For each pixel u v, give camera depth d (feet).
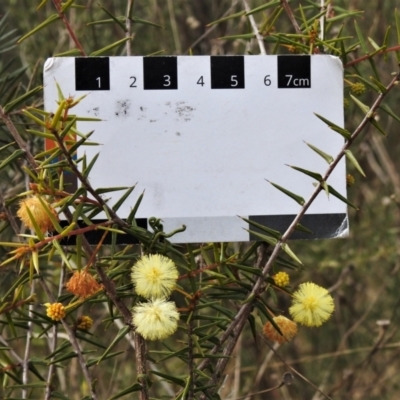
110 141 2.06
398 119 2.02
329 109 2.08
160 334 1.98
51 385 2.15
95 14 3.44
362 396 3.98
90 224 1.99
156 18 3.53
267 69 2.08
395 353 3.86
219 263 2.06
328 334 4.30
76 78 2.05
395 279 3.88
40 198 1.96
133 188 2.02
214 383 2.06
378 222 3.92
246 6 2.25
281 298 3.79
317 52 2.16
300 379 4.15
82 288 2.00
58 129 1.97
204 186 2.07
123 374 3.44
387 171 4.29
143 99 2.06
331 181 2.08
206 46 3.62
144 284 1.99
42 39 3.45
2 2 3.58
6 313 2.11
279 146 2.07
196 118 2.07
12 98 2.46
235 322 2.06
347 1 3.60
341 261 3.80
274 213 2.07
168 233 2.06
